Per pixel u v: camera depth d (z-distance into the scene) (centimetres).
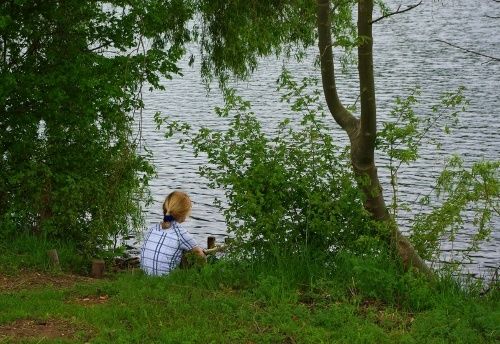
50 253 1028
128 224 1483
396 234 973
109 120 1333
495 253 1669
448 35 7569
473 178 1013
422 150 2859
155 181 2434
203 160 2733
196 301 791
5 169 1284
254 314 748
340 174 990
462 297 835
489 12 9475
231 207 991
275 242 949
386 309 779
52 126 1301
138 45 1312
